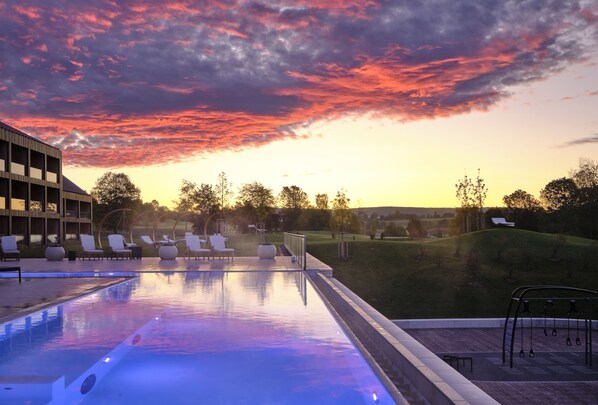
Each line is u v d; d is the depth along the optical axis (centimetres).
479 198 8081
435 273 5394
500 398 1524
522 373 1788
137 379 534
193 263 1991
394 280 5209
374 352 649
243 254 3191
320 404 459
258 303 1023
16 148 3819
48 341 704
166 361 601
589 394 1558
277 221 8838
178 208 7362
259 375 548
